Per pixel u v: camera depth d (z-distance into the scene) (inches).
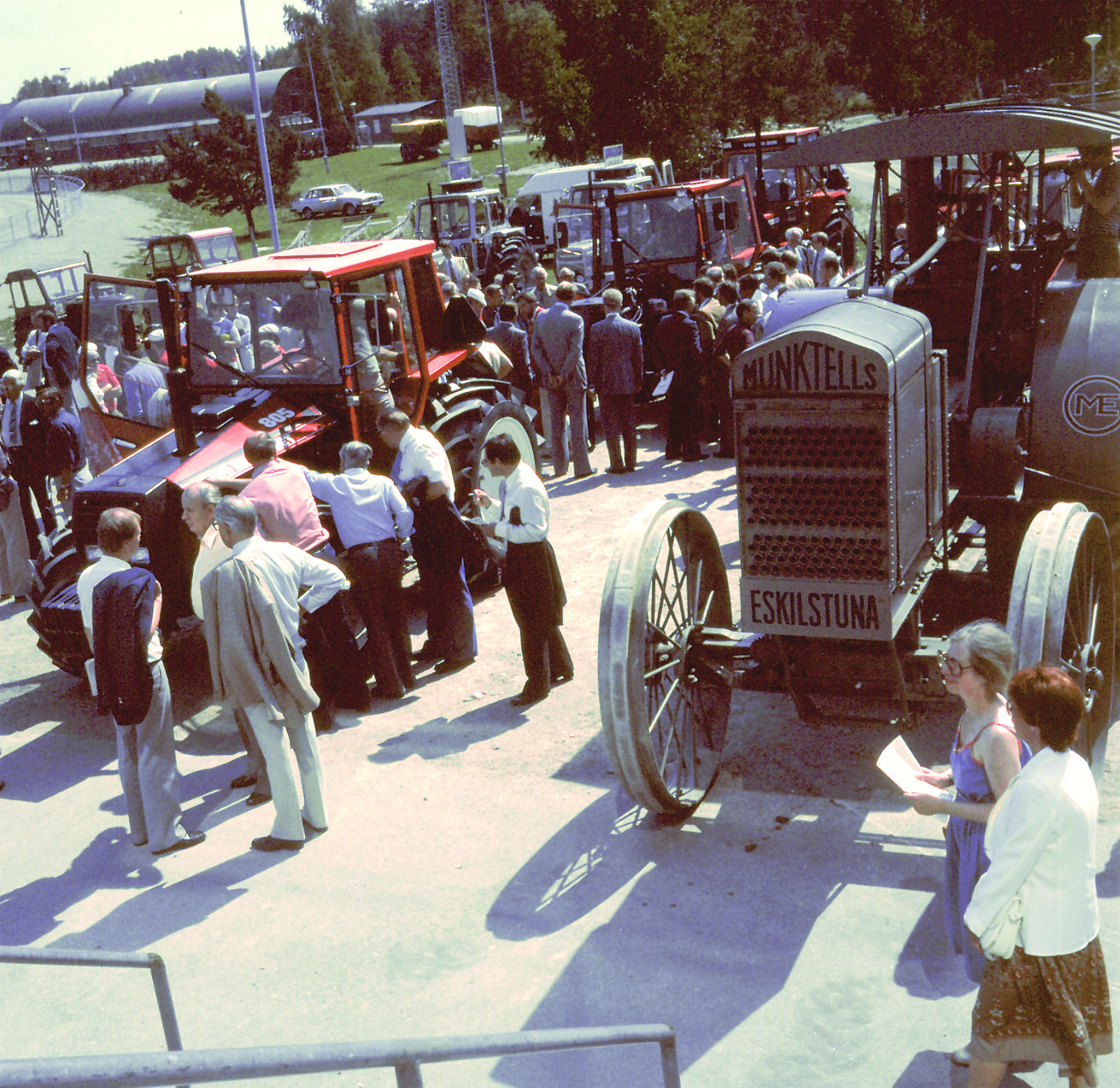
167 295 285.3
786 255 511.5
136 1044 167.2
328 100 3956.7
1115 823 190.7
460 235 1003.9
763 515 177.0
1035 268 235.5
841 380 166.9
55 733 284.5
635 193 567.2
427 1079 154.6
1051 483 214.5
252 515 212.1
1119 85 1342.3
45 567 291.4
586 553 360.8
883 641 179.8
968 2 1365.7
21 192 2829.7
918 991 159.8
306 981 176.9
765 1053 151.3
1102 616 197.3
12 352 807.7
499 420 352.5
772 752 231.6
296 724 215.2
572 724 254.2
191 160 1961.1
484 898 193.6
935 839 195.5
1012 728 135.0
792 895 184.4
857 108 1936.5
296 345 304.0
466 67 4097.0
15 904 208.4
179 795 244.4
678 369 440.5
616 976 169.8
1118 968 156.9
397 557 272.7
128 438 373.1
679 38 1205.7
